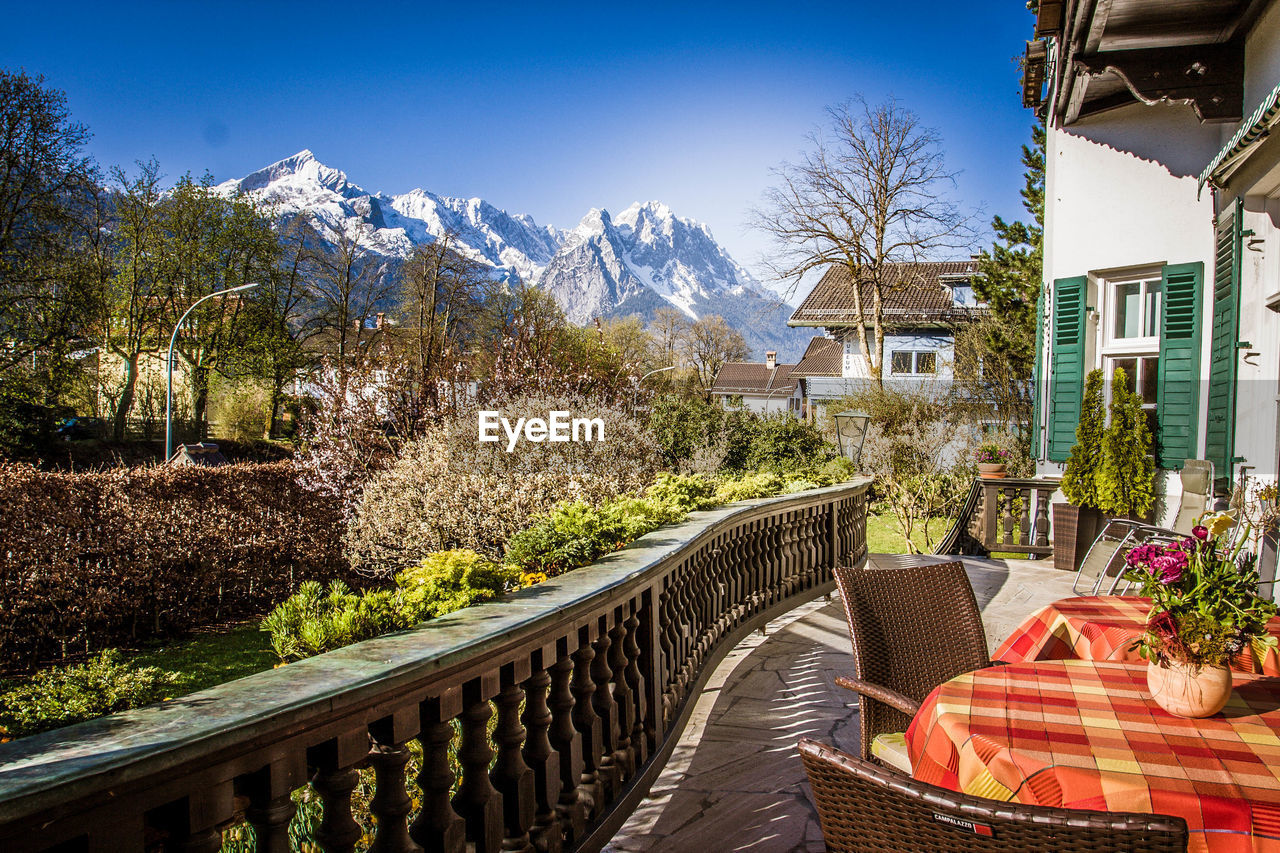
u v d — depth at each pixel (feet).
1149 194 28.37
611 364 49.19
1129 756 6.44
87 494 32.89
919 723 7.80
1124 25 23.61
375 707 5.33
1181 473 21.79
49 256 87.10
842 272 113.60
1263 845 5.61
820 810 5.44
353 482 40.45
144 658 30.42
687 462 44.68
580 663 8.99
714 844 9.64
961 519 36.63
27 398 88.79
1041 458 32.78
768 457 47.50
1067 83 26.99
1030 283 58.39
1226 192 23.40
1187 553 7.35
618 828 9.41
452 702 6.27
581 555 11.24
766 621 20.56
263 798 4.53
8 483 30.35
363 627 7.69
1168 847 4.08
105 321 108.27
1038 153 58.29
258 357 124.16
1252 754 6.46
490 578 8.98
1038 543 33.47
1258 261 22.00
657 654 11.44
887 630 10.11
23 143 84.02
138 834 3.81
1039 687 8.09
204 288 122.11
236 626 35.96
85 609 30.76
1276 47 21.56
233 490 39.11
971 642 10.48
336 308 131.75
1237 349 21.90
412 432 42.24
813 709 14.52
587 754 9.01
